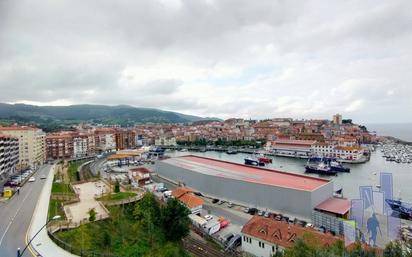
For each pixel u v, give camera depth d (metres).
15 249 45.81
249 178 102.38
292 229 60.38
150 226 60.38
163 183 130.75
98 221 61.22
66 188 93.56
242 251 63.56
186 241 65.94
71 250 45.62
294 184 91.94
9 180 107.56
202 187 113.25
